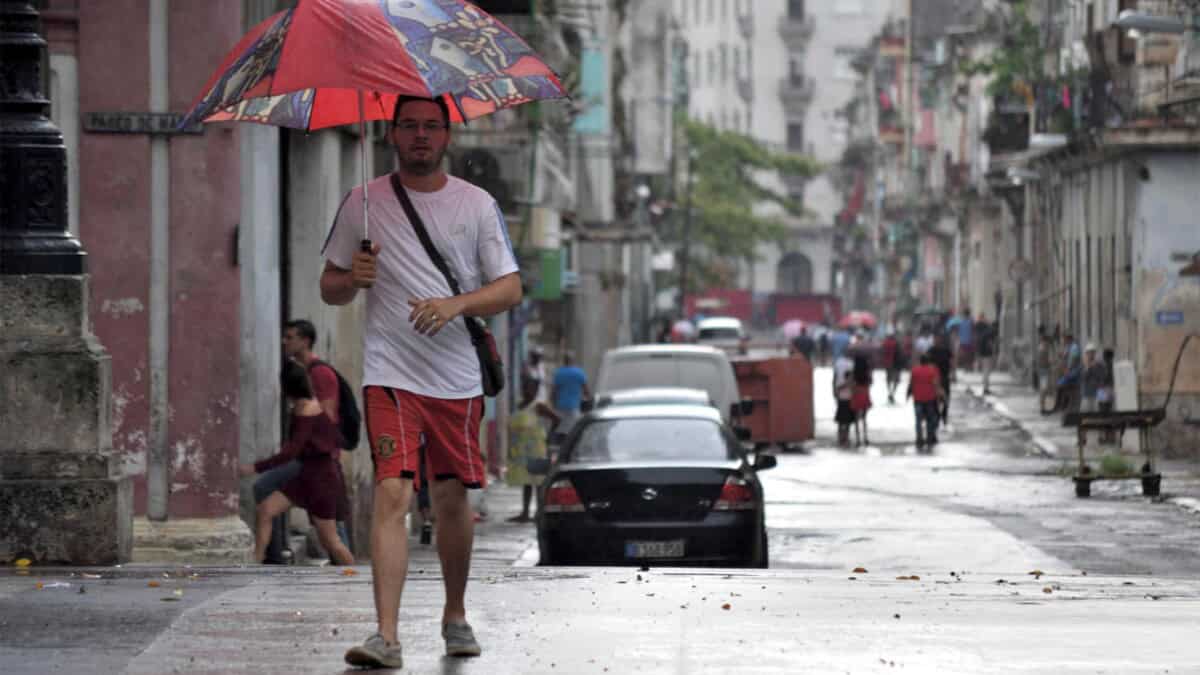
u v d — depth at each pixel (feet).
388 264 58.65
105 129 119.14
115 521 86.22
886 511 190.70
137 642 62.49
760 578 86.12
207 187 119.75
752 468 133.08
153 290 119.96
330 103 62.95
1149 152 291.58
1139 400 287.89
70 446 86.22
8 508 85.51
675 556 122.31
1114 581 90.94
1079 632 66.74
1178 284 291.17
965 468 258.78
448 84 56.08
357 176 163.63
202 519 120.16
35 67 87.51
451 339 58.80
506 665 59.11
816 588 81.15
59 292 86.63
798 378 305.94
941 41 650.43
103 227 119.75
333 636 64.08
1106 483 225.35
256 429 132.46
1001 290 510.58
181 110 119.44
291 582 79.36
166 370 120.16
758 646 63.00
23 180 86.79
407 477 58.44
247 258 131.13
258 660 59.36
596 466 124.57
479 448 59.98
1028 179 431.43
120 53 119.34
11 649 61.11
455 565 60.80
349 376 160.97
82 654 60.23
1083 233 362.33
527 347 343.87
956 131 607.37
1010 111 446.60
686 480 123.03
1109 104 327.47
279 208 144.36
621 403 181.37
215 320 120.06
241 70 57.57
